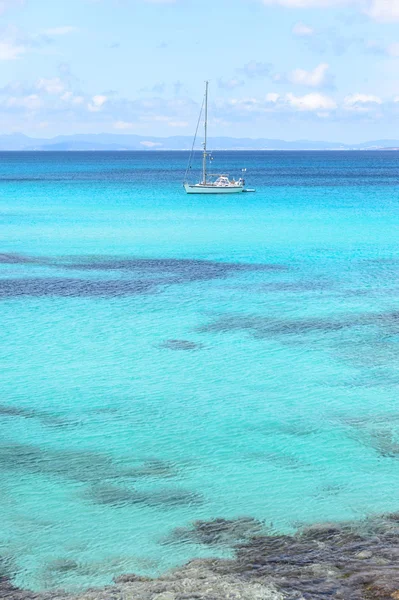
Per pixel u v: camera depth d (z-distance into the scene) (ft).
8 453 67.36
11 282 147.33
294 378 88.79
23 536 52.75
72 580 46.98
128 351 100.17
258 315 119.85
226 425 74.23
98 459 66.13
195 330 110.93
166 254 184.65
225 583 43.37
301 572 45.42
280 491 59.67
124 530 53.47
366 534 51.88
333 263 169.58
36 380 88.48
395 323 114.11
